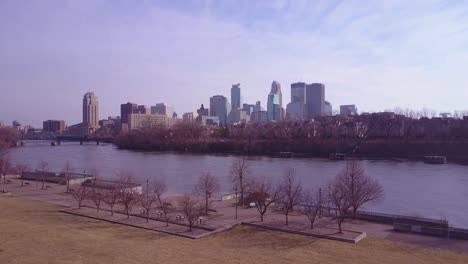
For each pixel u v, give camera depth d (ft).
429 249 140.36
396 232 162.71
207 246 143.95
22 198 241.96
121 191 221.46
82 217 191.01
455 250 139.44
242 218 184.75
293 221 178.70
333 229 164.86
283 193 275.80
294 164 500.33
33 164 509.76
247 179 311.47
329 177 366.63
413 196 281.54
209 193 225.97
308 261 127.03
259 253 135.33
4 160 451.94
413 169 444.14
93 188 235.40
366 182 282.15
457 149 597.93
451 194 288.92
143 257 129.18
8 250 134.21
